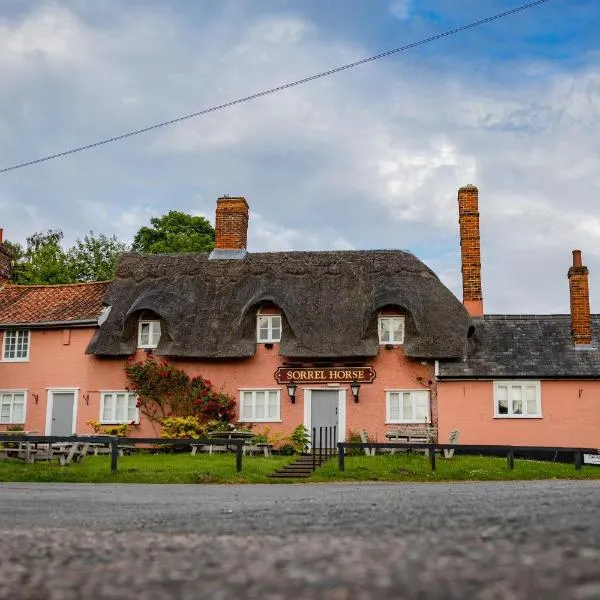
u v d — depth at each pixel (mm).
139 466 23844
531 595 3359
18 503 12008
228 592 3713
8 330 34375
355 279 33188
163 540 6023
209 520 7918
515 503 9086
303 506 9930
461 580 3793
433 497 11484
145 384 32031
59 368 33625
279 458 27266
